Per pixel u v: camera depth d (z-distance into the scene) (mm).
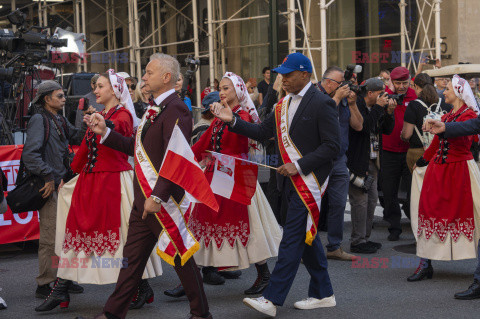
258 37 13266
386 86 7414
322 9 12094
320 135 4531
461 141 5508
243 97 5301
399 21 13906
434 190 5555
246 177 5094
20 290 5535
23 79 8180
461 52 14438
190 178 3906
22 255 6984
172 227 3965
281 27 13156
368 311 4730
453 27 14383
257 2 13203
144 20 14930
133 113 4855
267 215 5332
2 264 6555
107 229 4730
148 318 4680
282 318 4590
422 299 5035
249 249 5133
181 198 4016
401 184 7520
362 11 13664
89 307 4992
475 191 5520
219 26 13516
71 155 5520
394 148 7246
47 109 5469
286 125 4598
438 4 13688
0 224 6863
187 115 4035
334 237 6355
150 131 4004
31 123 5289
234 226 5102
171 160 3887
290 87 4586
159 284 5648
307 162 4465
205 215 5133
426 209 5594
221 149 5090
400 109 7285
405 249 6867
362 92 6512
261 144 5781
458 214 5504
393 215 7348
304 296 5168
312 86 4621
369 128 6543
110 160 4754
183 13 14086
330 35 13438
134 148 4105
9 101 8422
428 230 5578
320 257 4781
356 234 6730
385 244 7145
